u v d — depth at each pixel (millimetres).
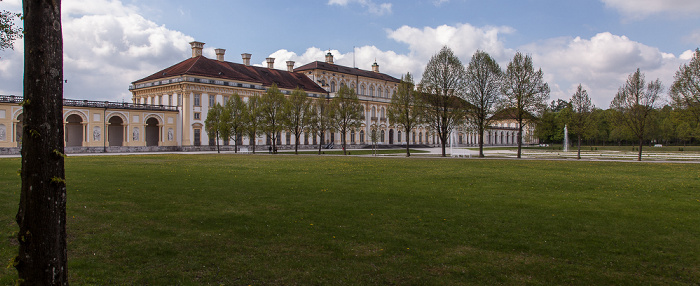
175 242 10023
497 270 8281
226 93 83125
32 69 5414
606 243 9945
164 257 9008
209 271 8227
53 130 5535
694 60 42000
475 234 10703
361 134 107562
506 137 162125
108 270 8242
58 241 5605
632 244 9867
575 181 21234
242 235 10594
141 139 74812
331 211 13344
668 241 10109
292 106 64875
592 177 23266
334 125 66625
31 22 5426
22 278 5500
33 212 5441
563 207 14078
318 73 102062
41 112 5426
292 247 9664
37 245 5441
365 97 108250
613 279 7852
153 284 7621
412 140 123375
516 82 51438
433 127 57188
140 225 11531
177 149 78438
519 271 8242
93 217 12406
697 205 14469
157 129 81562
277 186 18969
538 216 12680
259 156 50375
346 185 19438
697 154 61250
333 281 7750
